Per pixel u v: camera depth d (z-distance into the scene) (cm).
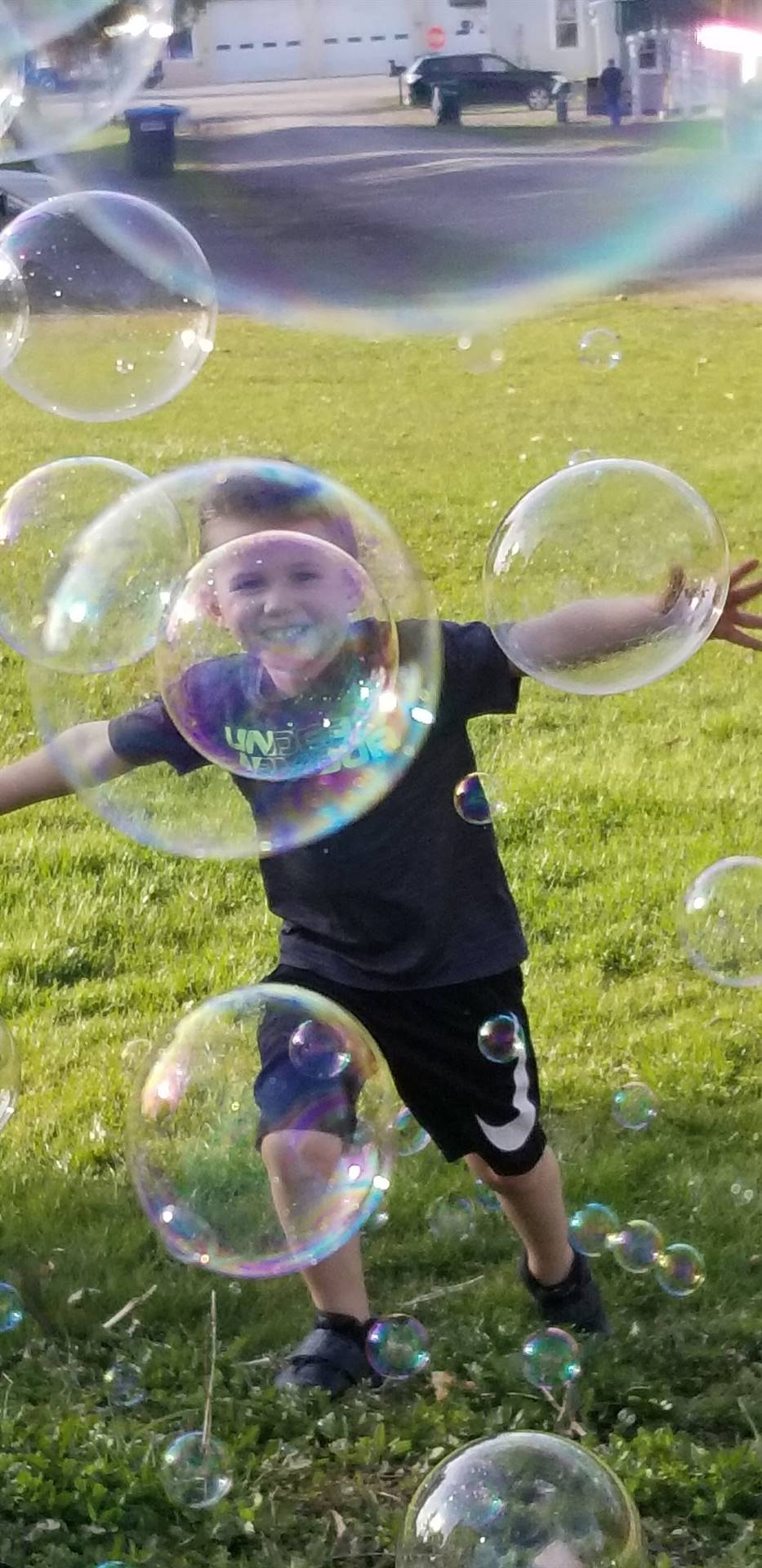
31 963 407
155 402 453
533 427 1012
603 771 523
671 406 1065
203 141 2341
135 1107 245
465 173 1989
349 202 1836
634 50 2402
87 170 2034
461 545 759
